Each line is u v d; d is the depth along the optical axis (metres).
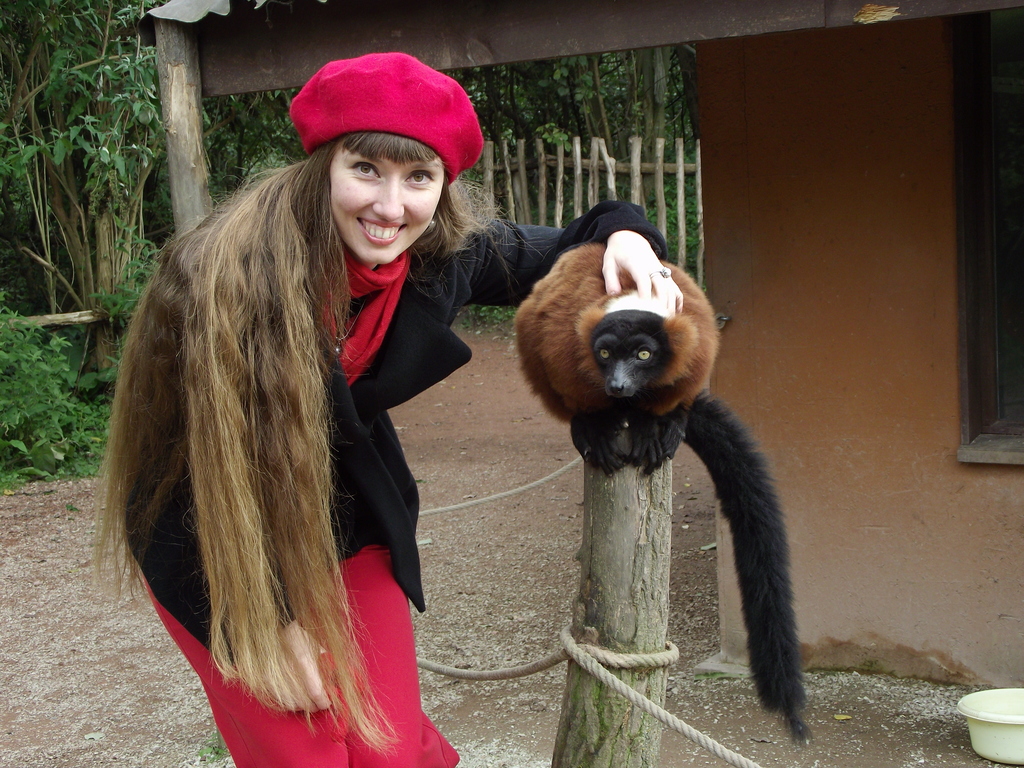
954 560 4.10
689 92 14.27
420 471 8.35
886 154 3.96
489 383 11.51
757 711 4.02
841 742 3.74
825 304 4.14
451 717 4.08
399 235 1.92
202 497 1.79
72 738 4.05
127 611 5.54
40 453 8.55
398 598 2.25
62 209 10.15
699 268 12.91
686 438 3.09
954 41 3.81
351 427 2.00
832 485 4.25
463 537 6.67
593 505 2.39
